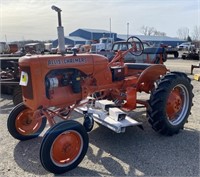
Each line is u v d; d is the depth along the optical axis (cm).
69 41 4962
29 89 305
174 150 340
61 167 285
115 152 336
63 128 282
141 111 502
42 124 395
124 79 414
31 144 367
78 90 339
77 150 299
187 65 1565
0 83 582
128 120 352
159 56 1076
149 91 443
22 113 374
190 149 343
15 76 600
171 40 5144
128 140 372
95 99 398
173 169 294
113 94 411
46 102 310
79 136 297
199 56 2052
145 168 296
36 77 297
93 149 345
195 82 877
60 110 337
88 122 379
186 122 416
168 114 390
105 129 413
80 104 362
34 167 304
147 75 413
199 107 542
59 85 325
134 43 455
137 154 329
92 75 360
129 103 397
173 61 1930
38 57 302
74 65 331
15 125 367
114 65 415
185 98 411
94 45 1905
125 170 293
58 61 315
